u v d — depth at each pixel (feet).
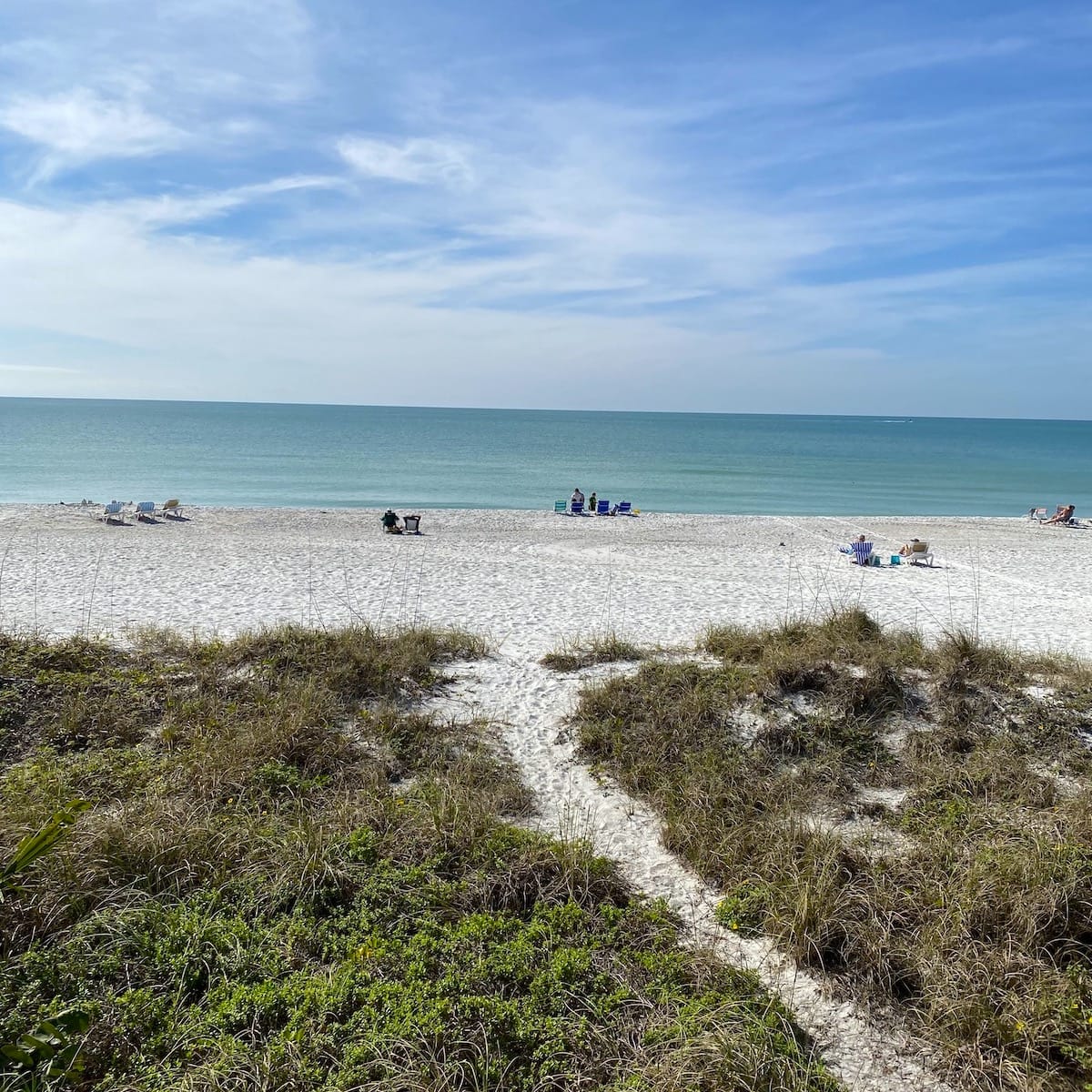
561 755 27.20
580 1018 14.20
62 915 15.75
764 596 60.08
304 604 52.54
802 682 29.60
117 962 14.74
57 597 52.65
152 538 80.69
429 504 132.26
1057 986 15.28
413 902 17.31
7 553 68.90
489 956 15.71
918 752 26.23
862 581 68.28
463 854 19.34
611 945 16.76
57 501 121.08
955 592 63.46
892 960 16.44
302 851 18.45
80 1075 12.23
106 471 164.45
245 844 18.81
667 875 20.29
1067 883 17.26
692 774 24.53
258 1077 12.34
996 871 18.02
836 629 37.76
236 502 128.67
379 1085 12.31
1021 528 105.81
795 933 17.10
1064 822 20.47
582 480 172.04
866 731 27.32
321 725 26.35
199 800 21.15
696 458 239.91
